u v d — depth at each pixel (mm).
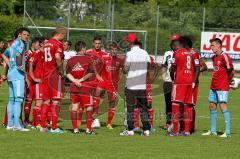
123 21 94688
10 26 96500
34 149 24656
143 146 26250
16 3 125125
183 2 122688
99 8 95375
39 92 31578
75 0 98188
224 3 120562
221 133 31969
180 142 27797
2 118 36438
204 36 89875
